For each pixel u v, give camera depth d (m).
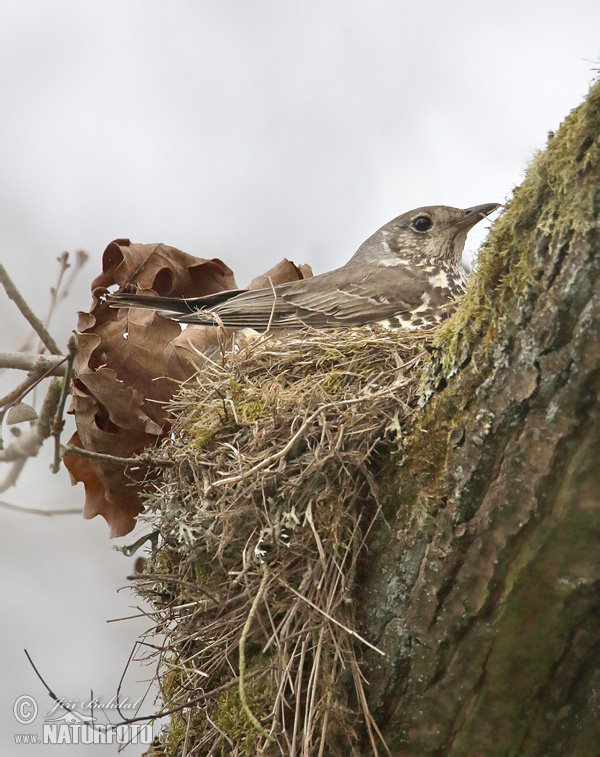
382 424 7.57
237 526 7.96
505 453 6.34
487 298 6.62
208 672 8.04
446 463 6.77
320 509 7.48
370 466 7.53
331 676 6.96
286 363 9.66
